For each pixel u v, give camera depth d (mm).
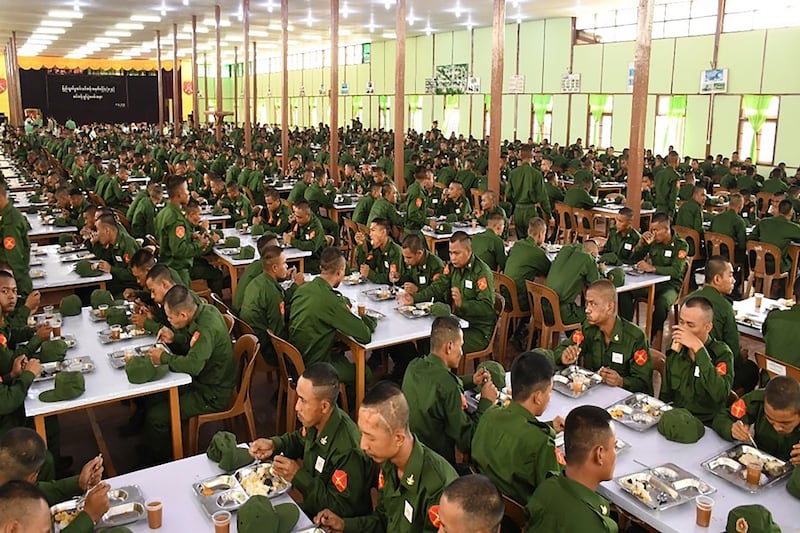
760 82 15469
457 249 5129
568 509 2393
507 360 6297
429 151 18297
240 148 21156
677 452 3121
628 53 18500
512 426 2857
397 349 5609
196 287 7203
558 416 3404
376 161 16266
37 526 2137
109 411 5215
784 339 4141
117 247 6488
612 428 2510
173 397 3918
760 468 2811
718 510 2670
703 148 17000
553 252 7129
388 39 27781
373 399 2545
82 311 5090
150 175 14977
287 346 4410
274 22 22359
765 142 15570
